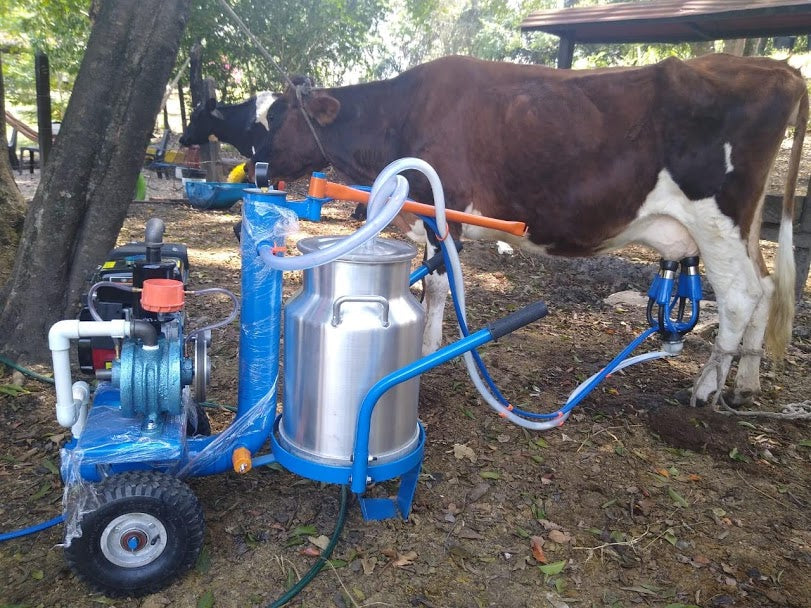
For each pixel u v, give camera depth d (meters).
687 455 3.08
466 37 19.11
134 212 8.31
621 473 2.90
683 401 3.63
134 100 3.30
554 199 3.38
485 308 5.22
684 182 3.19
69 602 2.00
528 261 6.66
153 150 12.66
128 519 1.96
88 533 1.91
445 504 2.60
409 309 2.13
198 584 2.09
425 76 3.69
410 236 3.84
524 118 3.31
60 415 1.94
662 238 3.42
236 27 11.33
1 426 2.97
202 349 2.23
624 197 3.29
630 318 5.16
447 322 4.83
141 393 1.95
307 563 2.21
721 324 3.38
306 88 4.05
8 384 3.30
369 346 2.05
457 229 3.60
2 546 2.23
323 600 2.05
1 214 4.15
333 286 2.05
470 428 3.23
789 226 3.34
